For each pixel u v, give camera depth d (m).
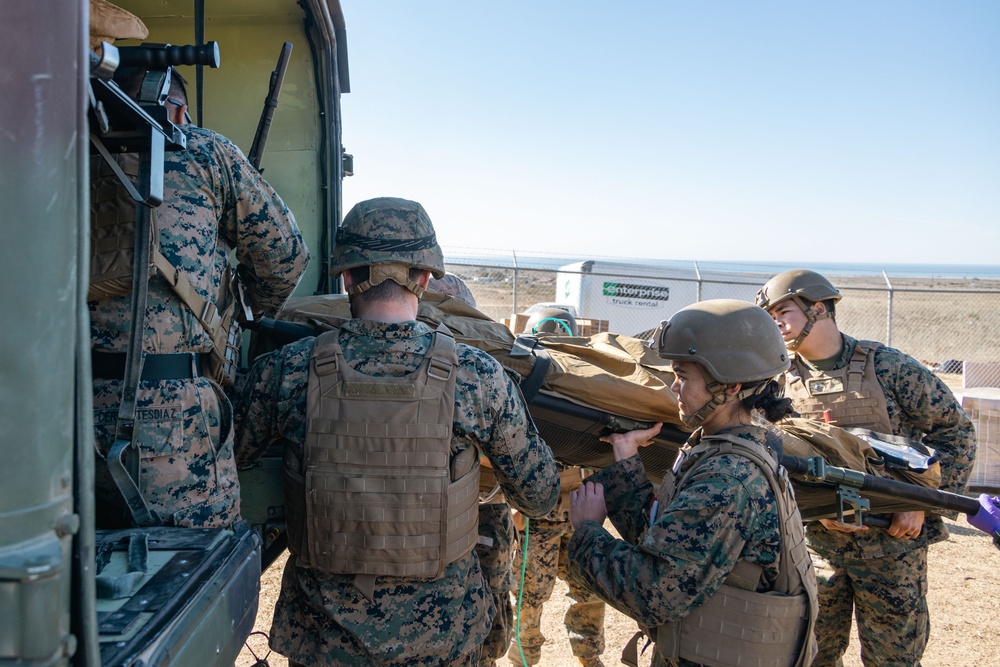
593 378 2.36
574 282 15.31
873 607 2.89
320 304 2.52
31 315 0.76
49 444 0.78
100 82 1.21
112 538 1.41
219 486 1.71
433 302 2.62
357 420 1.68
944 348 21.75
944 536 2.94
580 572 1.91
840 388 3.01
